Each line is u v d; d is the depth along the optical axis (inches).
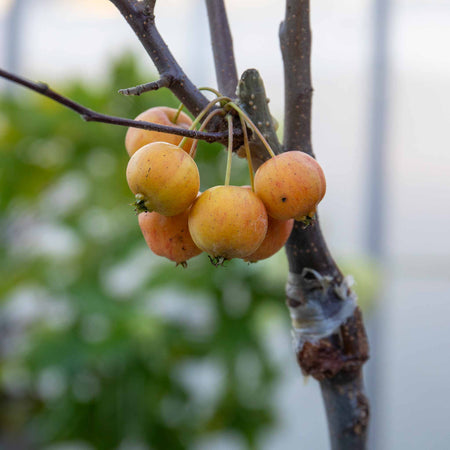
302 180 15.5
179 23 60.5
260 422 36.4
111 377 33.3
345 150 60.2
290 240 17.4
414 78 59.4
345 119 60.2
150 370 33.5
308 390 60.5
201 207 15.4
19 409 39.8
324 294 17.6
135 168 15.3
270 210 15.7
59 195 39.8
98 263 33.7
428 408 60.0
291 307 17.9
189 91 16.4
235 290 34.1
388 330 60.7
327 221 39.9
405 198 60.2
